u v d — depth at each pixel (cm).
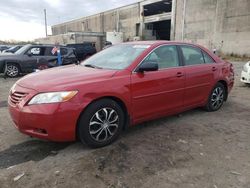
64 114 340
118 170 323
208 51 564
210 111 577
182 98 489
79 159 349
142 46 461
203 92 536
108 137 390
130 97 402
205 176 313
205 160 353
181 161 348
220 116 546
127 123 413
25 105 346
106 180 302
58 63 1212
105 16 5822
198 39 3366
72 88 347
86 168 326
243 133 452
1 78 1154
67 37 4578
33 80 381
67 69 437
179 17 3656
